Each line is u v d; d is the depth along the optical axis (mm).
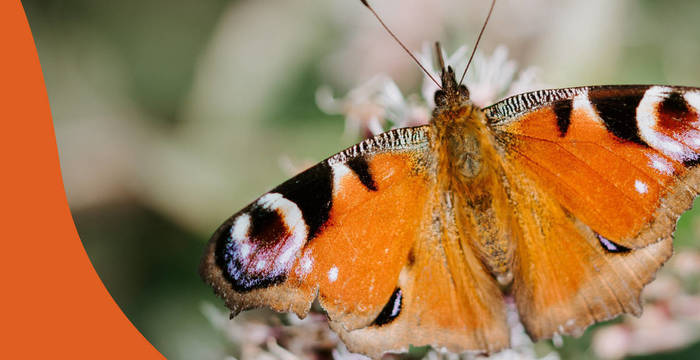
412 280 209
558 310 209
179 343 263
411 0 275
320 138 277
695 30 267
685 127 204
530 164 211
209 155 284
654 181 206
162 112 302
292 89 287
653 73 265
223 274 204
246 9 297
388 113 235
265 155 280
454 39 275
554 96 211
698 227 239
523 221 211
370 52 278
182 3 305
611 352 233
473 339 209
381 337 208
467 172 211
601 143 208
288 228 206
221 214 275
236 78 291
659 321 233
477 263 210
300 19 291
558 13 268
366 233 208
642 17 267
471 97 234
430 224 210
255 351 228
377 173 209
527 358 225
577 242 209
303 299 206
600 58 264
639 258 207
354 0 284
